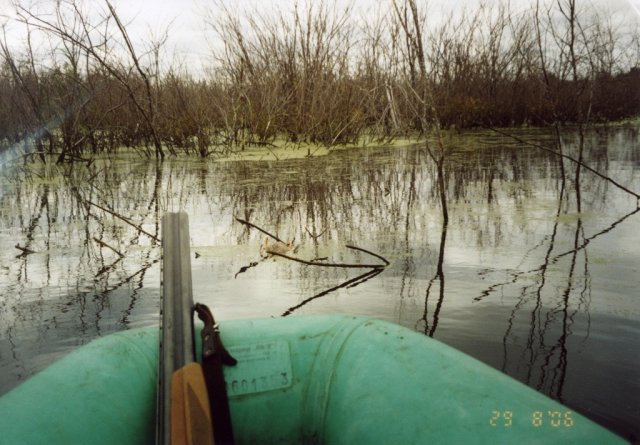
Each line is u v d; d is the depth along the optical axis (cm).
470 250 300
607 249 291
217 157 774
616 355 174
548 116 1047
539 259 279
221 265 288
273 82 835
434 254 296
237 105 827
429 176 555
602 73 1076
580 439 99
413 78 424
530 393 115
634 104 1105
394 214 394
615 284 238
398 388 124
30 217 429
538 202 415
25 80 766
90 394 121
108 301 241
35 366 181
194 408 105
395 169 611
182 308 128
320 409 134
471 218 372
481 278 255
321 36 807
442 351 133
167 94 866
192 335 121
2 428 106
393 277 262
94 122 827
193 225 378
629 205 396
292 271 276
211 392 122
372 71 809
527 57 1059
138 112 841
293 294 244
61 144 789
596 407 146
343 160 704
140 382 131
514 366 170
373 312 219
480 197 442
